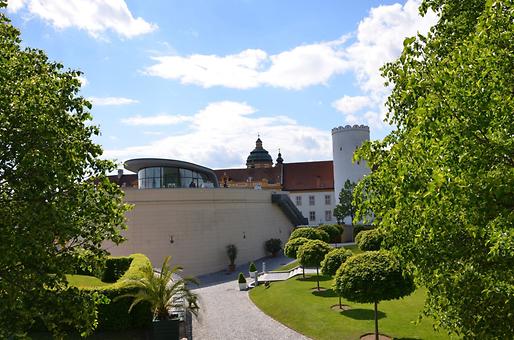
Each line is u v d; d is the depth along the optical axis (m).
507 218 5.14
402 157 6.25
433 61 6.95
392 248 7.68
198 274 41.09
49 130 7.53
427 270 7.27
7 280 7.45
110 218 8.79
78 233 8.05
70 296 8.10
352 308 19.66
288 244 30.47
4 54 7.74
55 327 8.12
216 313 21.98
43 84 7.94
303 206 72.12
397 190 6.03
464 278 6.61
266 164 86.12
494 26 5.48
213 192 43.41
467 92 5.37
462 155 5.33
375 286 14.09
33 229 7.12
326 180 72.62
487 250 6.46
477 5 7.74
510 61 5.43
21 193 7.59
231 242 44.22
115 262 27.59
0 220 7.20
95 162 8.74
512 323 6.35
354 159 7.50
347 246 44.94
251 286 30.41
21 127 7.43
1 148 7.24
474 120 5.37
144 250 40.03
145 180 45.09
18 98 7.59
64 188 7.91
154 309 14.13
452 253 6.79
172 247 40.56
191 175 46.41
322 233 37.22
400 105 7.82
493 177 5.42
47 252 7.86
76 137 8.36
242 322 19.64
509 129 5.39
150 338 14.84
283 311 20.67
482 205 5.42
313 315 19.02
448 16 8.29
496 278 6.07
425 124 5.50
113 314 15.34
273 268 40.38
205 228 42.28
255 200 49.28
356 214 7.50
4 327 7.29
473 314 6.76
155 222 40.59
